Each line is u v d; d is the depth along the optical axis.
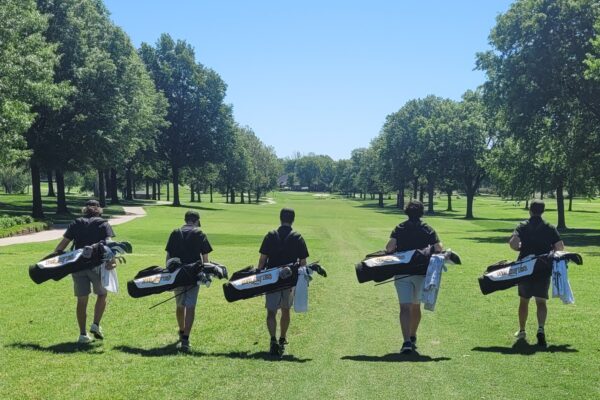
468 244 28.53
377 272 7.98
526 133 38.25
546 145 39.16
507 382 6.54
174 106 79.31
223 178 104.56
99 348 7.85
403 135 90.88
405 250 8.17
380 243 29.34
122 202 77.81
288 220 8.23
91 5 47.56
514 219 67.00
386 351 8.10
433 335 9.06
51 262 7.94
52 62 31.91
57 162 44.72
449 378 6.71
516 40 36.84
